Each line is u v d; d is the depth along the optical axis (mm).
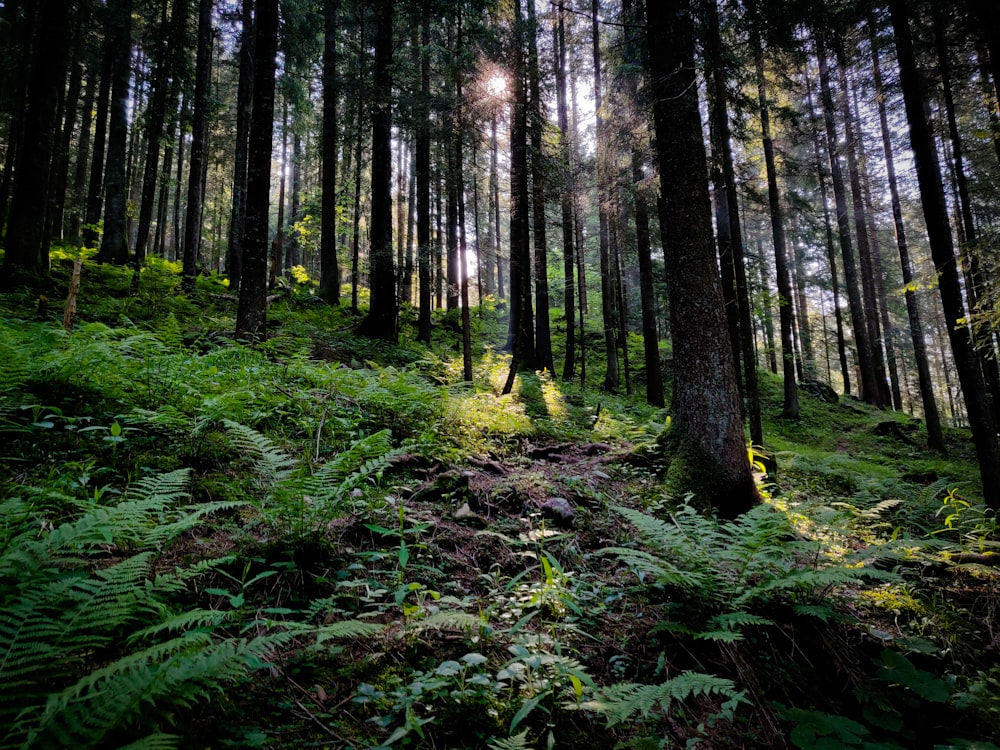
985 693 3420
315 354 10391
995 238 6938
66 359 4965
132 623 2434
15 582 2213
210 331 9703
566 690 2709
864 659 3658
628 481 6434
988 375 10805
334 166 18312
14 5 15086
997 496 7805
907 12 8805
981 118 14289
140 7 16781
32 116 10719
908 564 5172
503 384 12008
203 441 4789
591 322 28938
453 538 4168
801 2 8633
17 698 1709
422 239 15898
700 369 6531
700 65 8297
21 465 3754
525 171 11914
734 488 6105
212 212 35094
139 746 1538
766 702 3145
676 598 3914
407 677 2625
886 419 20797
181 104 20984
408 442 5723
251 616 2830
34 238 10664
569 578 3877
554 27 12766
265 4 8953
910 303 18531
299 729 2205
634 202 14250
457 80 11055
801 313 32781
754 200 14055
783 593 3961
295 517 3539
